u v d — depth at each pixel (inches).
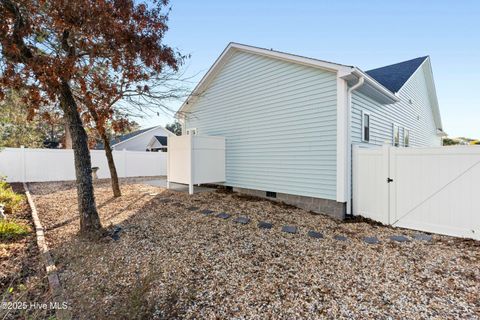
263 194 316.5
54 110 205.9
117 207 265.1
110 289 110.4
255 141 322.3
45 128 339.3
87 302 95.3
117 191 319.3
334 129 241.6
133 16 158.4
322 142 251.6
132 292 96.0
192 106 424.2
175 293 105.4
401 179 209.8
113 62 161.0
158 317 91.4
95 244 161.6
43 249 151.5
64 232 187.6
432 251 154.7
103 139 309.1
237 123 348.2
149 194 333.1
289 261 139.9
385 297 105.0
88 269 129.0
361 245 165.0
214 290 110.3
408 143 431.2
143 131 1072.2
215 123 384.2
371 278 121.0
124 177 600.7
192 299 103.3
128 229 193.5
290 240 172.9
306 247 160.7
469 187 179.0
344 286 113.8
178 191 357.4
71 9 134.0
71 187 409.1
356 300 102.9
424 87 519.2
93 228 178.7
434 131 636.7
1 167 459.5
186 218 223.3
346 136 235.8
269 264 136.0
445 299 103.5
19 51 131.5
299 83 271.6
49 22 143.8
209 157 348.5
